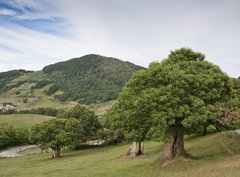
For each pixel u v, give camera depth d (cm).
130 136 3684
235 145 4238
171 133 3638
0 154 10344
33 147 12369
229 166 3059
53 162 6575
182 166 3319
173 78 3334
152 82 3484
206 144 4944
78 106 10131
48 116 19038
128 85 3628
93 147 9600
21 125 16188
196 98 3294
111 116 4481
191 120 3161
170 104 3231
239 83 4484
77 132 8138
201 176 2798
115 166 4431
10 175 5000
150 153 5688
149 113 3494
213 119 3438
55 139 7762
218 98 3581
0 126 13825
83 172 4238
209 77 3434
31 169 5625
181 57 3797
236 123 3381
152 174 3212
